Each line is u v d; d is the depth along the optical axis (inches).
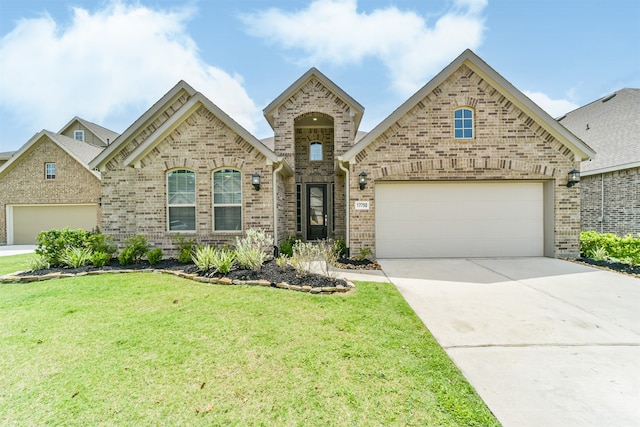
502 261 366.3
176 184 386.9
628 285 259.1
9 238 708.7
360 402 108.8
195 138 380.8
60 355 141.7
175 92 442.3
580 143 368.5
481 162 382.3
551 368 132.4
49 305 209.9
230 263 287.3
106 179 437.4
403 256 394.6
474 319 185.8
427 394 113.7
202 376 124.6
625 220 481.4
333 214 542.6
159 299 220.7
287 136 499.2
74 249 334.6
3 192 706.2
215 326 172.9
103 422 99.7
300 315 188.9
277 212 405.4
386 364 133.4
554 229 379.9
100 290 244.1
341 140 494.6
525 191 391.5
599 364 135.7
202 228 380.5
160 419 100.9
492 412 105.0
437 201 394.3
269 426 97.5
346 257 387.9
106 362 135.6
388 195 394.3
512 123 380.2
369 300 217.6
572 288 251.1
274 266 311.4
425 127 382.9
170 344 151.9
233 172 386.0
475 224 394.3
